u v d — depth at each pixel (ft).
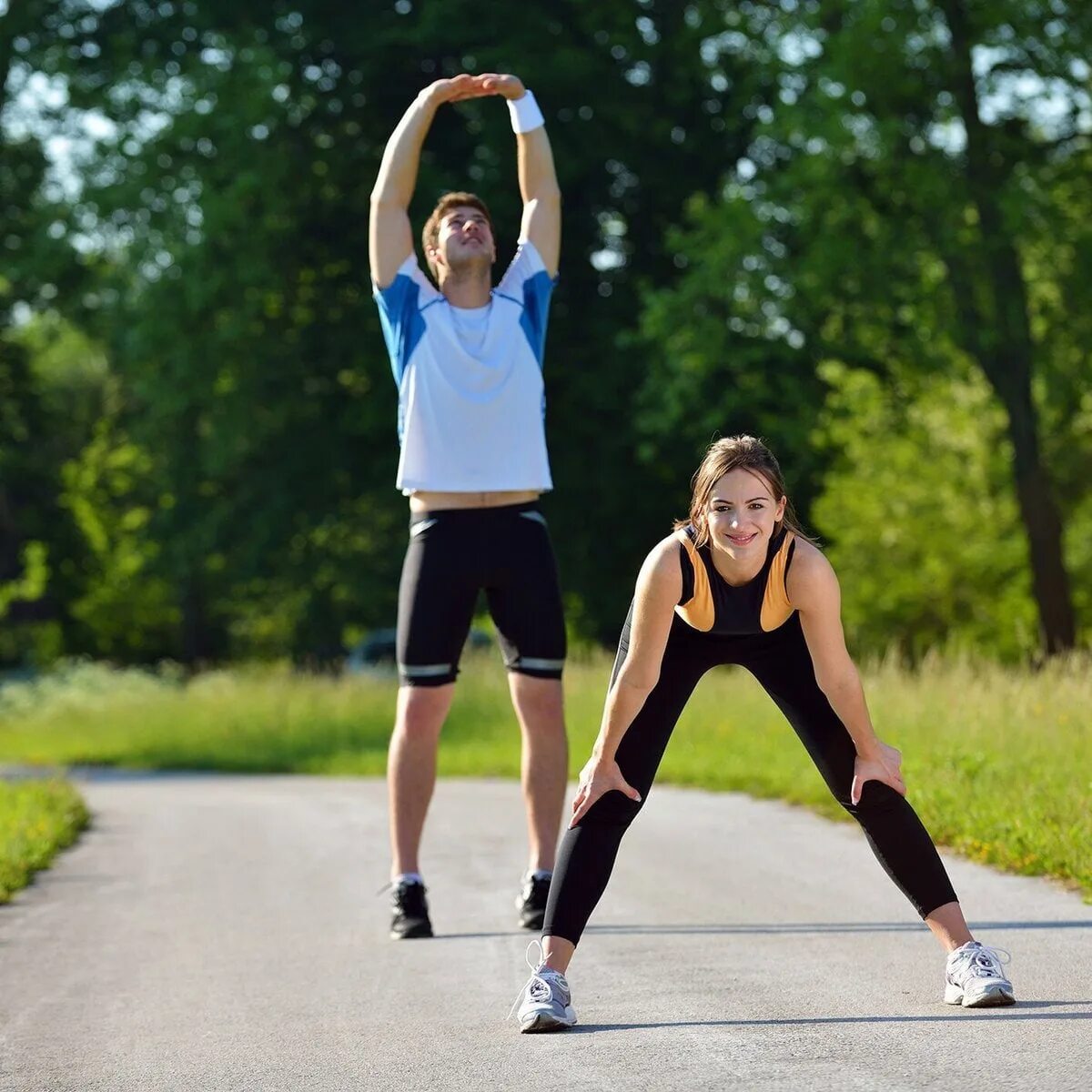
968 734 60.29
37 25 164.04
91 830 63.82
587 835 26.00
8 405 208.74
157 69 156.15
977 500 209.36
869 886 39.40
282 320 165.58
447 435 36.35
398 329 36.99
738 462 24.98
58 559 230.07
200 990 30.45
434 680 36.45
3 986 31.71
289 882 45.39
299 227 159.33
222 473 173.17
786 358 139.54
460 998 28.53
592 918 36.22
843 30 130.00
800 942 32.17
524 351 37.01
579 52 152.56
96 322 169.99
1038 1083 20.81
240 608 256.93
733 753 75.92
